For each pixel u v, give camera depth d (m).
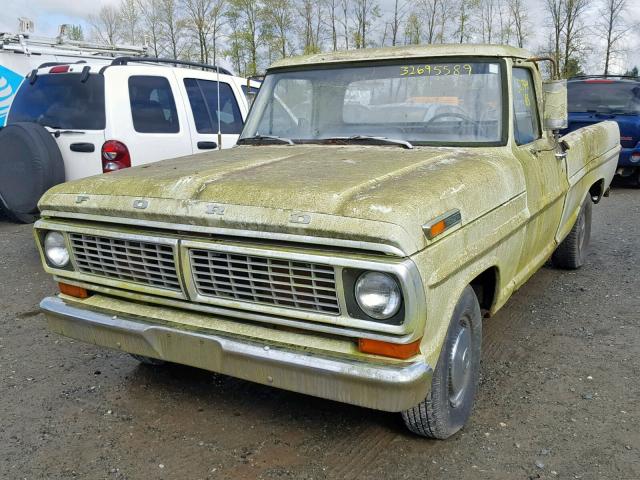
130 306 3.24
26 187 6.15
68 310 3.37
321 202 2.65
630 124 11.19
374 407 2.62
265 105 4.59
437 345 2.76
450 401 3.15
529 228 3.94
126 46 12.12
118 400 3.72
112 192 3.17
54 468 3.04
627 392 3.77
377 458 3.10
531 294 5.61
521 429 3.36
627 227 8.38
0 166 6.23
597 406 3.60
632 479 2.93
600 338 4.61
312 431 3.35
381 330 2.54
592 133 5.88
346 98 4.22
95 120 6.14
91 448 3.21
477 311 3.30
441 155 3.54
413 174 3.06
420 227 2.58
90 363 4.25
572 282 5.95
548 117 4.25
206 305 2.95
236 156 3.82
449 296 2.84
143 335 3.09
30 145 6.03
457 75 3.98
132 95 6.34
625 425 3.39
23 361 4.29
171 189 3.01
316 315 2.67
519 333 4.72
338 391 2.67
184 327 3.00
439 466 3.03
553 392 3.78
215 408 3.62
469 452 3.15
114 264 3.19
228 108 7.61
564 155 4.67
